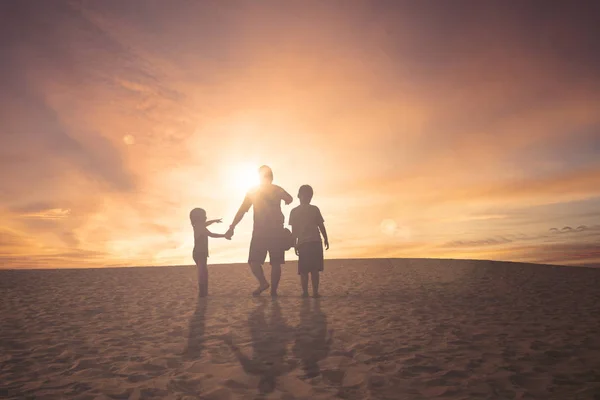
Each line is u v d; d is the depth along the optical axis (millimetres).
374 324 4656
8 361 3553
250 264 6895
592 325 4516
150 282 8906
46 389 2893
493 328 4438
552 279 8305
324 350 3699
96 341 4168
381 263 12047
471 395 2674
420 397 2664
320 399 2658
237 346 3873
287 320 4918
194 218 7176
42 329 4719
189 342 4059
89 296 7117
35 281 8945
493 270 9789
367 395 2709
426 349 3693
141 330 4609
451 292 7020
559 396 2631
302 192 6973
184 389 2867
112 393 2803
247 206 6988
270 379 3023
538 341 3898
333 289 7637
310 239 6727
